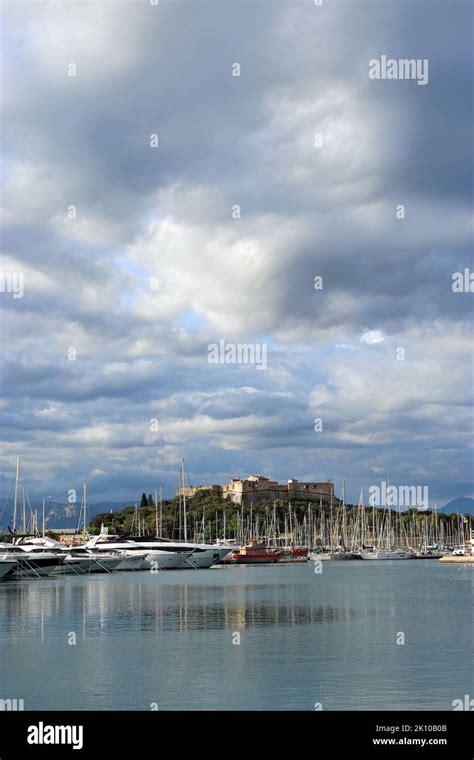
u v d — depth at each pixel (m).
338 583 120.12
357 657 48.25
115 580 128.25
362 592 100.12
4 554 130.62
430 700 38.03
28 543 158.00
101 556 152.62
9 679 42.75
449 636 56.69
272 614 72.12
